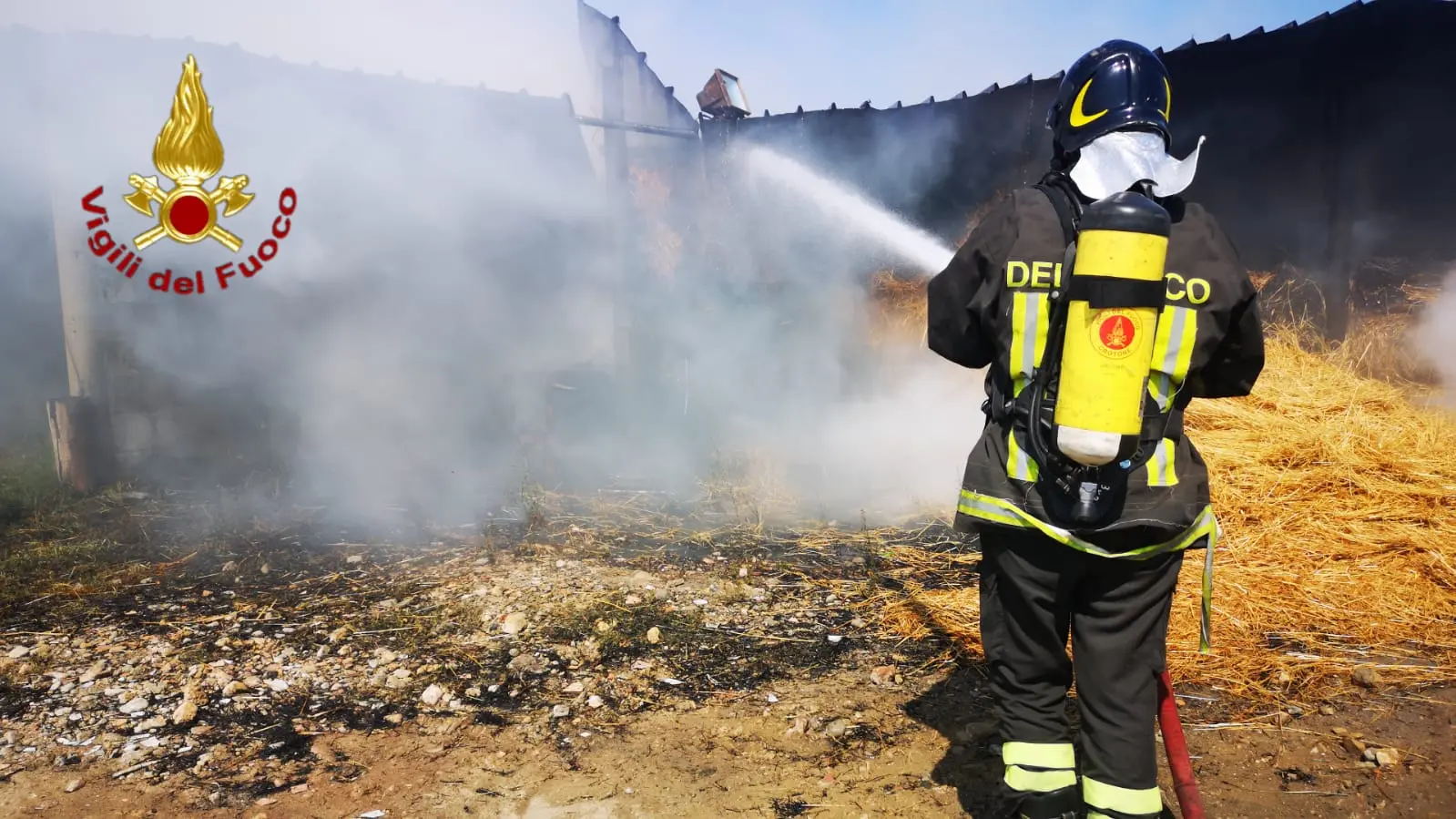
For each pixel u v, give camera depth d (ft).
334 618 11.46
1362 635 10.20
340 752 8.44
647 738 8.68
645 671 10.02
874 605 11.67
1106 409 5.23
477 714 9.12
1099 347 5.22
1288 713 8.80
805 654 10.41
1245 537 12.57
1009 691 6.46
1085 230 5.27
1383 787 7.60
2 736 8.60
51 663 10.14
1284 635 10.25
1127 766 5.82
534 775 8.05
